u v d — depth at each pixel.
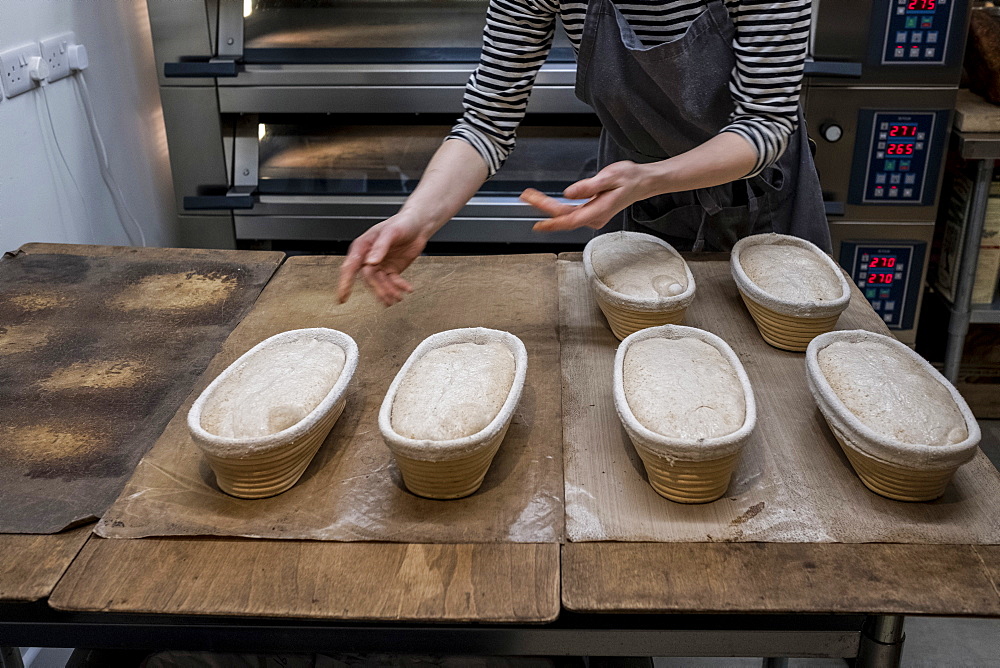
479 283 1.33
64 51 1.88
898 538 0.82
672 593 0.78
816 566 0.80
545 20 1.25
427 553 0.83
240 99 2.03
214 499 0.90
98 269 1.39
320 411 0.91
